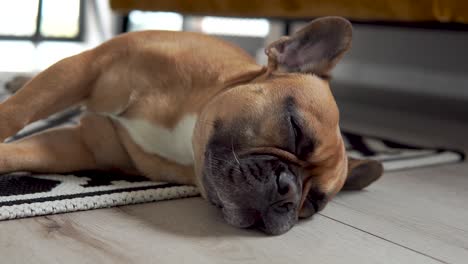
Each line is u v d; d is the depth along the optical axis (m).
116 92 0.80
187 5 1.65
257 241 0.66
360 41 2.30
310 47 0.78
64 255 0.58
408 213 0.81
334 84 2.36
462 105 2.01
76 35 3.00
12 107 0.76
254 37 2.81
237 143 0.68
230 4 1.55
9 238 0.60
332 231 0.71
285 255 0.63
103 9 2.99
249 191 0.66
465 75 2.01
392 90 2.21
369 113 1.78
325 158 0.71
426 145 1.29
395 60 2.20
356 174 0.86
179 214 0.72
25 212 0.65
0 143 0.76
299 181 0.69
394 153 1.14
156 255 0.60
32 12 2.84
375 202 0.84
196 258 0.60
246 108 0.69
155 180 0.82
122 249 0.60
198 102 0.76
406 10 1.22
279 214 0.67
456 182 0.99
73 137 0.82
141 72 0.79
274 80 0.73
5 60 2.31
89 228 0.65
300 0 1.40
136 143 0.80
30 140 0.79
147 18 2.88
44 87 0.78
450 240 0.72
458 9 1.18
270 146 0.68
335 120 0.72
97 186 0.76
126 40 0.82
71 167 0.81
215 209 0.74
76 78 0.79
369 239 0.70
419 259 0.66
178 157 0.79
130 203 0.73
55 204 0.67
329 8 1.34
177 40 0.82
